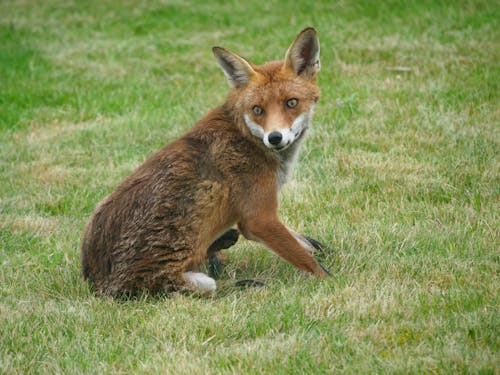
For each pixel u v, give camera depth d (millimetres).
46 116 23812
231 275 12992
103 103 24562
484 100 20375
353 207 15180
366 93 22000
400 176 16297
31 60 29594
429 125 19078
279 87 12000
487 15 27953
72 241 14484
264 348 9523
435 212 14398
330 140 19000
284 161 12445
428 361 8734
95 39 32562
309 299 11023
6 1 40531
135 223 11586
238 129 12180
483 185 15406
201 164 11930
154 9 36281
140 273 11594
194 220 11703
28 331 10562
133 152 19969
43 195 17344
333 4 32750
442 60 24047
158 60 28969
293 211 15320
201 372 9102
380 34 27781
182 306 11023
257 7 34469
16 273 12906
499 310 9953
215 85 25531
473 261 11938
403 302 10609
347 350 9367
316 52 12492
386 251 12977
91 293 12031
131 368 9438
